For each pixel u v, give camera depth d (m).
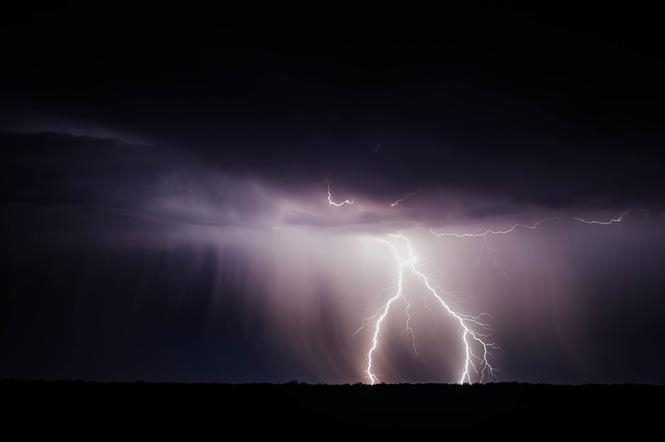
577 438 16.06
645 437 16.19
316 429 16.73
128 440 15.15
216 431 16.19
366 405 20.30
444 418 18.47
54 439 15.06
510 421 18.00
